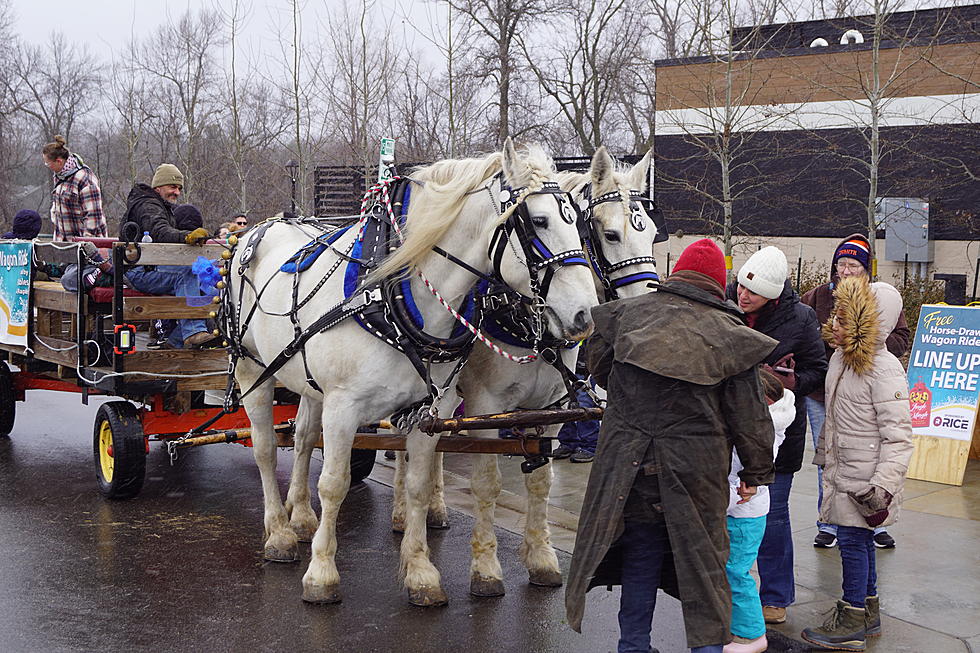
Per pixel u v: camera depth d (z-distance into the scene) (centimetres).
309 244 518
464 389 516
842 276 562
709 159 1814
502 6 2289
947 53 1638
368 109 1522
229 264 589
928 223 1672
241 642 442
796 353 438
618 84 2756
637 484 347
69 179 967
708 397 345
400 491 623
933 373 722
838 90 1647
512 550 582
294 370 507
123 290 654
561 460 802
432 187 456
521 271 420
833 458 438
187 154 2172
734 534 403
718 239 1889
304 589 495
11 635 447
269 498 570
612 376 361
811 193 1830
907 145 1691
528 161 423
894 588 498
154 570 541
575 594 347
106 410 675
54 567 543
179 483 746
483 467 502
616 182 484
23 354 768
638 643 355
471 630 459
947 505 650
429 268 452
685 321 347
